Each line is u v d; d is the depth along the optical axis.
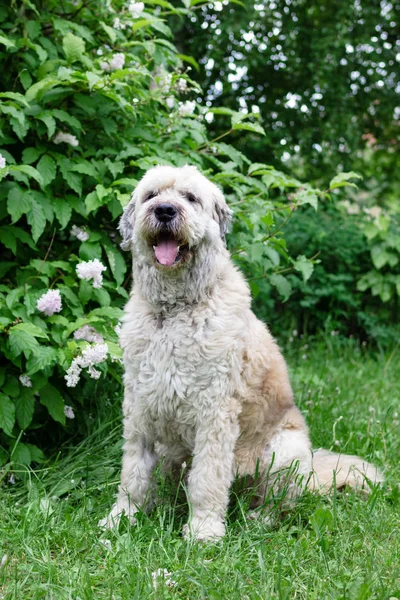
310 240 4.23
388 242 4.16
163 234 1.95
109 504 2.07
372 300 4.34
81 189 2.30
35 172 2.09
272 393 2.13
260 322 2.18
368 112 4.99
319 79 4.50
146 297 2.01
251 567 1.81
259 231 2.76
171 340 1.94
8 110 2.12
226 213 2.13
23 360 2.26
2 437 2.28
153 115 2.59
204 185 2.07
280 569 1.72
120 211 2.31
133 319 2.00
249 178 2.55
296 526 2.04
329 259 4.26
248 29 4.25
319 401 2.87
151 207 1.96
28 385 2.20
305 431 2.21
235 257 2.62
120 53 2.40
